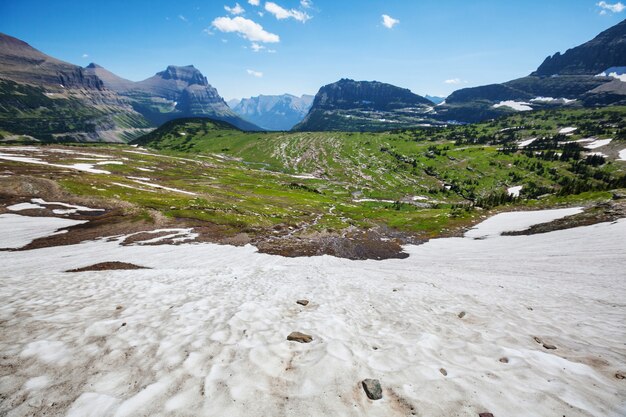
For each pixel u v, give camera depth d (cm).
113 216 6931
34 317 962
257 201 11344
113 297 1292
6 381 604
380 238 7700
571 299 1789
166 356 717
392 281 2434
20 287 1460
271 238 6631
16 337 795
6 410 534
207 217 7481
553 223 6931
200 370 662
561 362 756
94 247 5006
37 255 4284
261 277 2292
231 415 532
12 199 7206
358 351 786
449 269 3944
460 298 1638
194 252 5091
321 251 5844
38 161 14212
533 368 712
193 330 883
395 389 616
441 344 855
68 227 6097
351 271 3225
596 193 8969
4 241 4994
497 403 577
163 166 18662
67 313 1021
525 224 7475
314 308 1264
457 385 629
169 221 7000
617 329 1130
